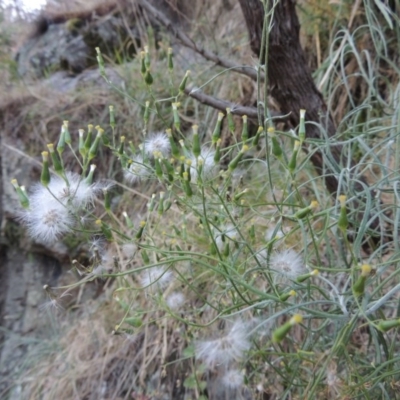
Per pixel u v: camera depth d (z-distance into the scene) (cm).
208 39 49
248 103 41
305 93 27
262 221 30
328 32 40
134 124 45
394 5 37
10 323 44
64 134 18
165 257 21
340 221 14
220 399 29
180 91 21
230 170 18
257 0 24
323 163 25
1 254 47
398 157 24
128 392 32
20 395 38
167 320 32
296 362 21
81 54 58
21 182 47
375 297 20
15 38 67
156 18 30
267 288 26
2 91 53
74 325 40
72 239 44
